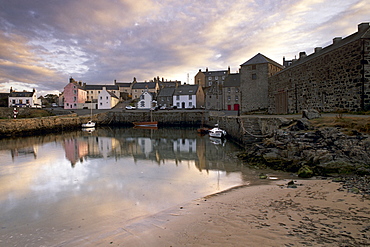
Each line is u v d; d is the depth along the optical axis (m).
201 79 80.12
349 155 10.14
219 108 56.97
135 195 9.55
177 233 5.68
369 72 15.93
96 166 15.19
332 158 10.39
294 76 26.06
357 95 16.45
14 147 23.69
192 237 5.31
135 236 5.84
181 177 12.12
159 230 6.02
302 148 11.87
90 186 10.97
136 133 37.19
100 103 68.31
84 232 6.57
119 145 24.48
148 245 5.25
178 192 9.73
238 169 13.16
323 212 5.69
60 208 8.47
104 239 5.92
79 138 30.95
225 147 21.97
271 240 4.56
